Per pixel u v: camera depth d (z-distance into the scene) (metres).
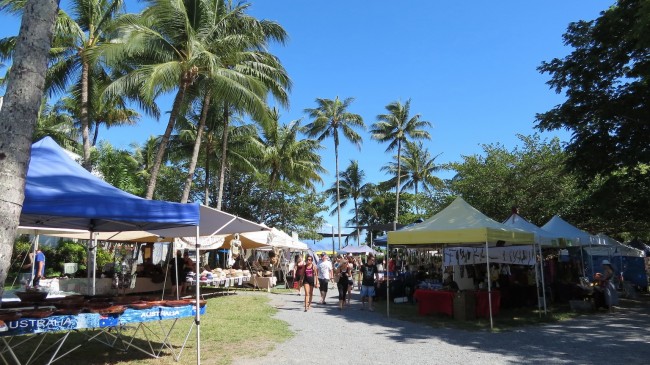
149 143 37.66
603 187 17.36
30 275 15.30
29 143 4.17
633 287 17.81
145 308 6.29
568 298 14.70
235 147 29.48
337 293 19.80
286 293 18.92
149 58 16.86
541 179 24.47
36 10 4.34
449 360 6.87
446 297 11.71
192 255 23.64
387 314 11.91
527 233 11.89
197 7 16.73
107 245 23.80
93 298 7.05
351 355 7.15
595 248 19.23
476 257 13.55
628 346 7.93
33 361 6.33
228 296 16.67
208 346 7.63
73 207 5.51
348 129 44.22
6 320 4.98
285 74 21.81
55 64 18.02
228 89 15.89
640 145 15.40
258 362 6.57
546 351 7.54
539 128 17.17
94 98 19.67
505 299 13.50
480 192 25.75
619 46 14.48
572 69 15.65
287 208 37.34
